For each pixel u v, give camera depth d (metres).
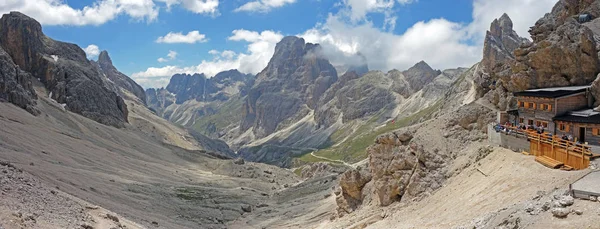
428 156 55.59
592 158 36.50
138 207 73.44
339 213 69.56
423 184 53.62
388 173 59.19
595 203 24.77
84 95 189.00
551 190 31.80
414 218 45.16
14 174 38.22
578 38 57.59
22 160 70.31
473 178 46.47
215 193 109.56
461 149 55.88
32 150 86.56
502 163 44.94
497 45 181.75
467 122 59.34
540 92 54.22
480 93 79.38
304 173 196.25
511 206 30.80
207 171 160.12
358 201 68.00
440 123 61.31
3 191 31.80
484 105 65.88
